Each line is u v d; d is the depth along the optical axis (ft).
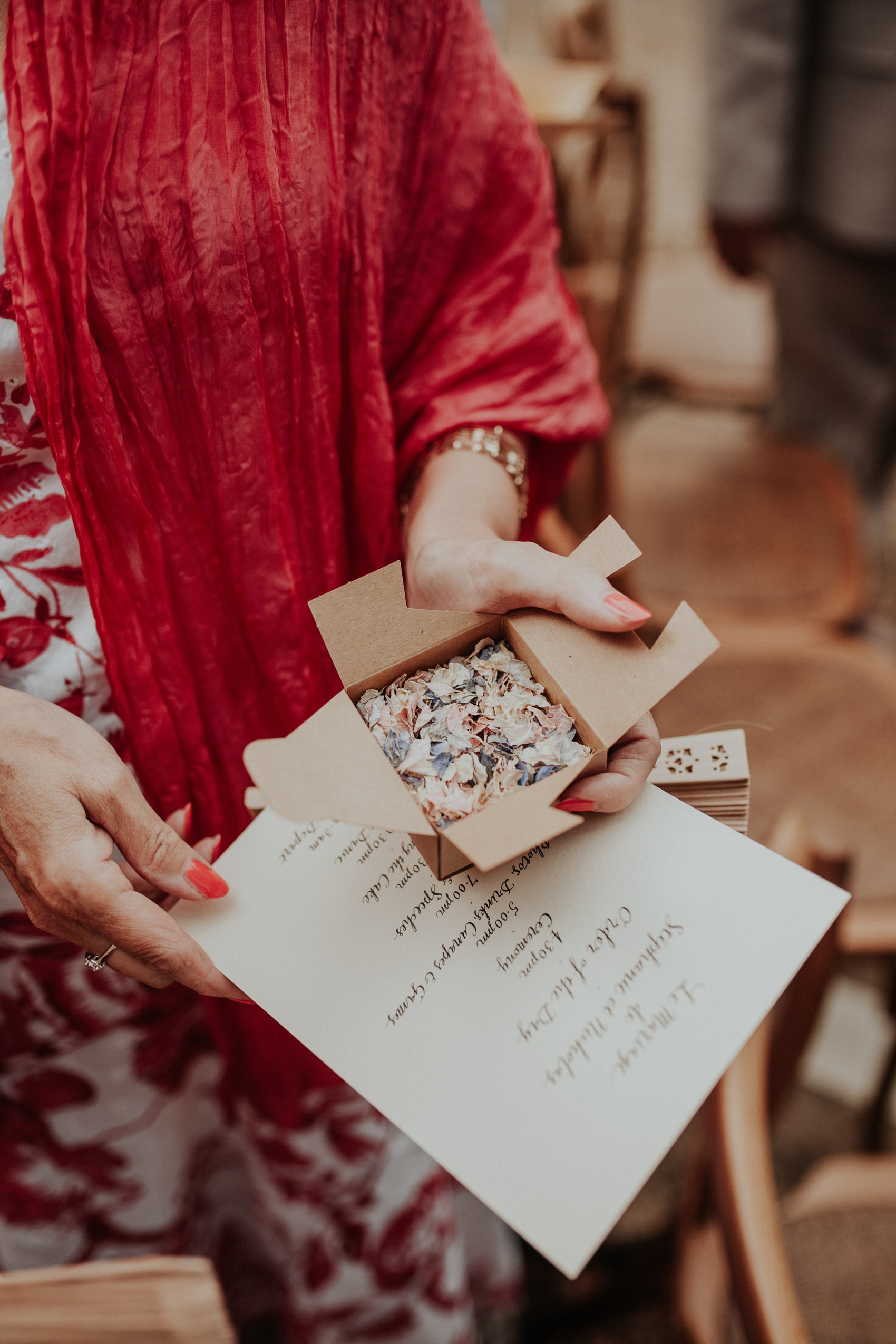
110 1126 2.85
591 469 4.71
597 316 5.33
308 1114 2.92
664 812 1.79
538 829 1.41
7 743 1.86
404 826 1.49
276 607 2.21
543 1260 4.77
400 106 2.09
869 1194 3.33
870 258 6.31
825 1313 3.08
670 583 5.48
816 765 4.50
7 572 2.00
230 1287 4.05
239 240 1.87
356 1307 3.62
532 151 2.33
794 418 7.55
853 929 3.62
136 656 2.12
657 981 1.66
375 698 1.76
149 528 2.03
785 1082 3.35
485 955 1.73
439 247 2.27
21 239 1.77
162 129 1.80
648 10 14.35
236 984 1.81
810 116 6.07
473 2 2.17
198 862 1.90
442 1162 1.59
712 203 6.57
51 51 1.73
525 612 1.82
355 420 2.23
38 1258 3.12
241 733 2.35
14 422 1.90
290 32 1.88
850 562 5.54
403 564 2.48
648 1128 1.55
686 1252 3.29
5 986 2.45
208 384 1.97
